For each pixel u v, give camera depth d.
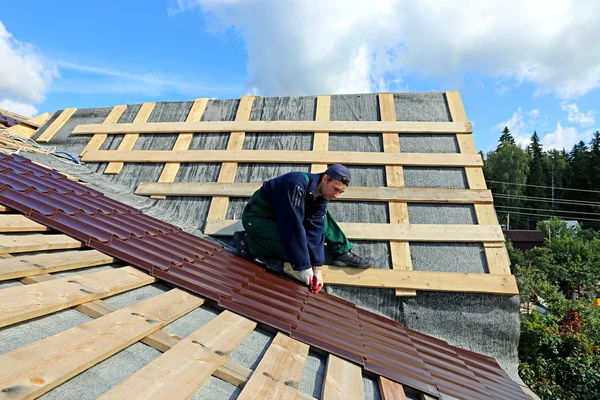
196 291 2.41
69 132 5.80
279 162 4.77
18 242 2.19
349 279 3.84
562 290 26.14
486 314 3.70
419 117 5.05
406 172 4.51
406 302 3.78
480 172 4.43
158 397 1.34
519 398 2.79
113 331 1.66
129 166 5.16
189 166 4.98
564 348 6.92
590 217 55.00
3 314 1.45
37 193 3.14
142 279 2.36
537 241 39.53
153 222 3.90
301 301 3.09
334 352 2.25
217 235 4.28
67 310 1.79
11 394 1.11
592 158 56.50
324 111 5.24
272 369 1.82
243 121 5.25
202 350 1.77
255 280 3.22
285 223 3.26
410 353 2.83
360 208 4.28
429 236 3.99
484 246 3.94
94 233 2.74
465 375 2.79
